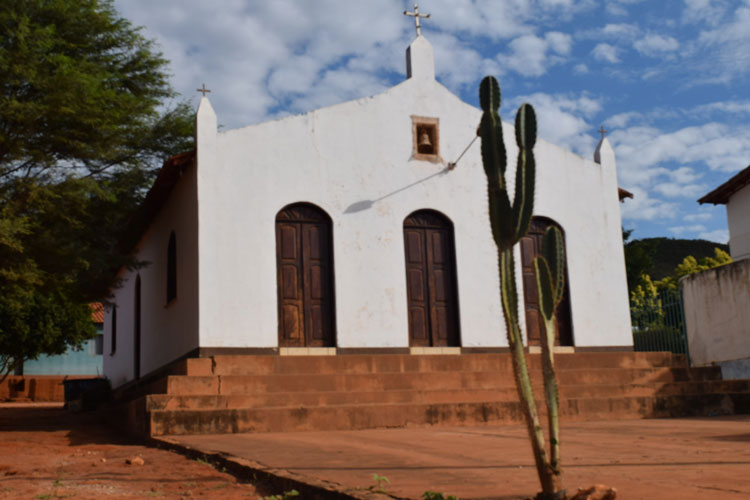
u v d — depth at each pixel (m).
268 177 14.68
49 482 6.82
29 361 39.12
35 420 17.20
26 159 14.29
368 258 15.06
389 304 15.01
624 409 12.71
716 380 14.73
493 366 14.54
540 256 4.26
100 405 21.44
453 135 16.17
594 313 16.31
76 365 40.16
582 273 16.41
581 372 14.12
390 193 15.46
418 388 13.30
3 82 13.75
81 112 14.22
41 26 15.60
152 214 18.30
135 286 21.19
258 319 14.09
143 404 11.17
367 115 15.62
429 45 16.42
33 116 13.59
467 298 15.53
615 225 16.97
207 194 14.20
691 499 4.39
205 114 14.49
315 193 14.95
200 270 13.90
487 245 15.93
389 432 10.33
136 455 9.08
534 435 4.19
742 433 8.81
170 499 5.68
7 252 13.77
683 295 18.19
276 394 11.75
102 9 17.23
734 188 23.05
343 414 11.23
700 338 17.45
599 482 5.16
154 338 18.23
